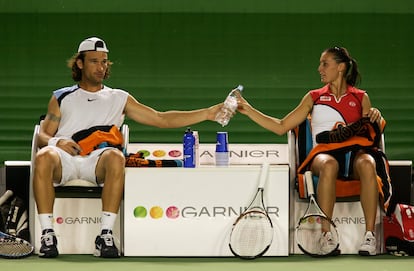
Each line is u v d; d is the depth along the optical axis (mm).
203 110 11602
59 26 18734
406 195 11852
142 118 11562
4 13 18844
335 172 10945
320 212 10703
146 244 11000
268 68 18031
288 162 11969
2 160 15852
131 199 11016
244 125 16828
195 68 18031
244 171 11047
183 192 11039
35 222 11141
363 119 11297
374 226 11086
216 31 18812
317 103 11633
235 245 10938
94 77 11422
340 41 18547
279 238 11016
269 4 19172
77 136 11219
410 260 10719
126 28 18766
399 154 16172
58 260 10562
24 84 17578
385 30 18766
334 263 10477
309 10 19141
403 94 17547
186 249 11016
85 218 11195
